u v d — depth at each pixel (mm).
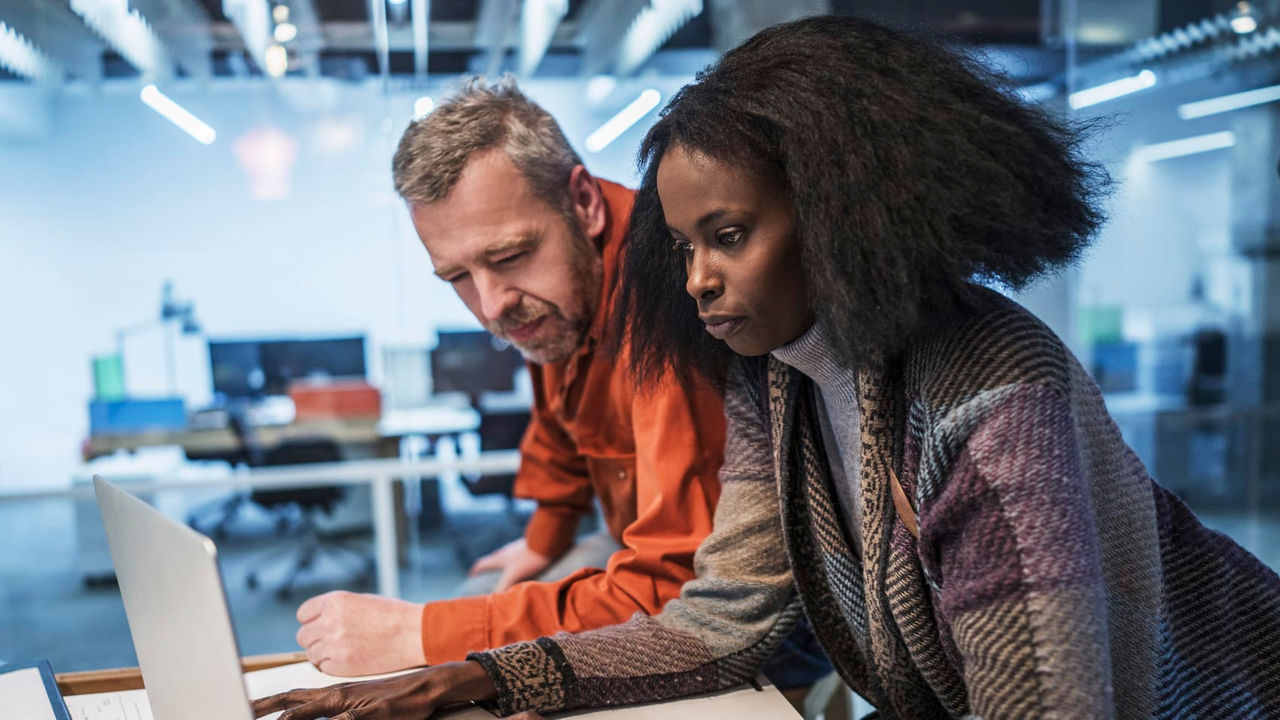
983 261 570
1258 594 731
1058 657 545
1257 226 3594
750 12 4359
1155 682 664
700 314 661
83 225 5258
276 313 5434
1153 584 648
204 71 4988
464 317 5379
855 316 571
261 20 4422
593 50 5059
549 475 1519
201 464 4262
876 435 677
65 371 5258
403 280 5453
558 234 1023
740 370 843
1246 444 3822
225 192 5340
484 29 4684
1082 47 3682
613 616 918
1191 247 3760
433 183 972
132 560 684
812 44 600
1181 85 3545
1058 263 602
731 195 604
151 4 4320
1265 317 3734
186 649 606
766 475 864
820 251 569
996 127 560
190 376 5348
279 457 4293
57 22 4484
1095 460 618
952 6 3812
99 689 911
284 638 3191
